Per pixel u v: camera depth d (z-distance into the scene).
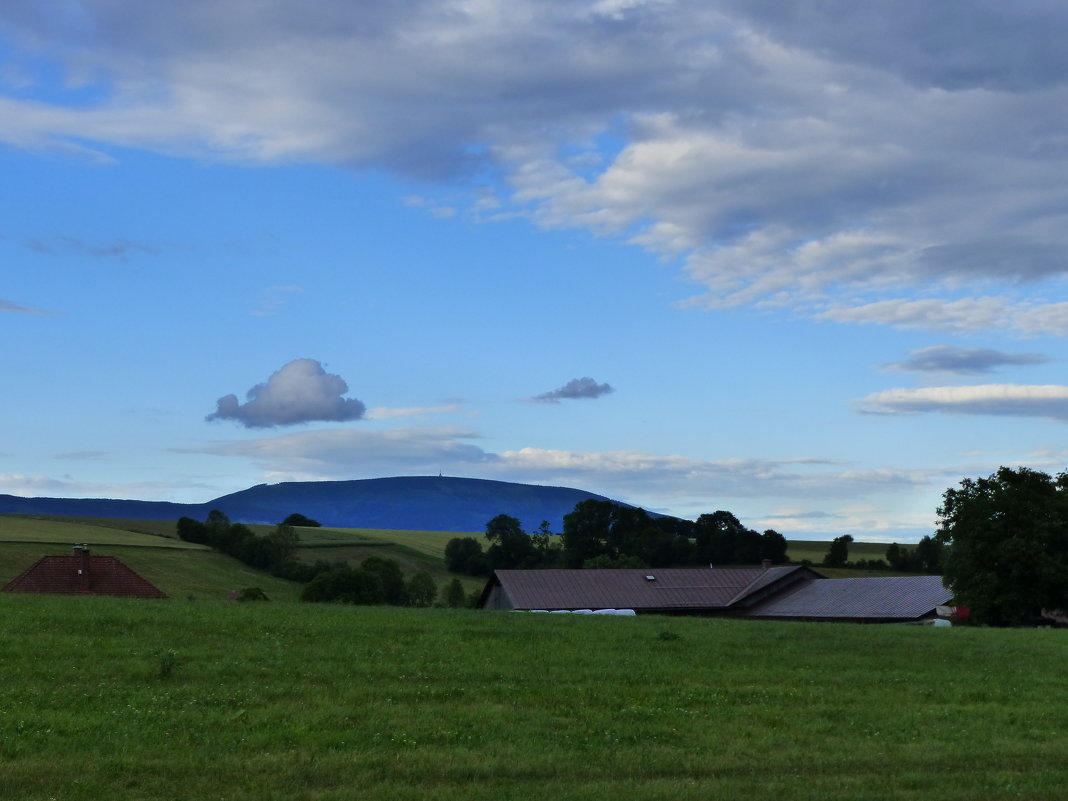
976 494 85.31
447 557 182.62
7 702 21.66
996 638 42.88
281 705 22.58
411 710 22.41
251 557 161.00
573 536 167.88
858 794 16.30
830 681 29.00
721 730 21.56
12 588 76.31
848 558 188.25
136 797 15.49
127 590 78.25
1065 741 21.16
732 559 168.00
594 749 19.28
